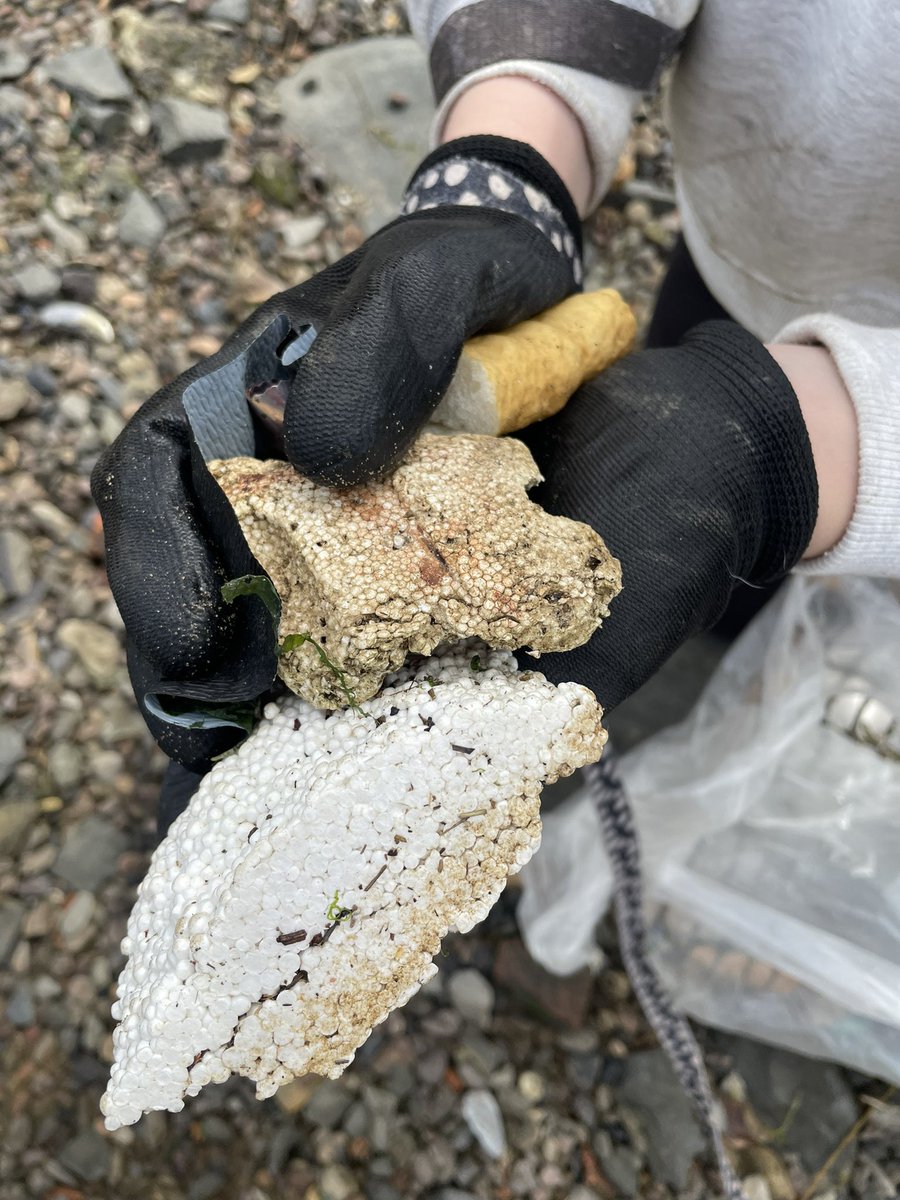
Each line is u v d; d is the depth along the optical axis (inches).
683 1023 21.9
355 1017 10.4
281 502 10.9
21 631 25.2
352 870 10.1
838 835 21.6
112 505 11.7
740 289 19.1
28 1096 21.9
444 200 14.2
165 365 28.6
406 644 10.4
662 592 11.9
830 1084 23.3
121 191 29.6
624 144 16.3
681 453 12.1
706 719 23.6
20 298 27.8
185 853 10.8
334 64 32.3
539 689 10.6
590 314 13.2
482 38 14.6
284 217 31.0
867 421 12.3
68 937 23.1
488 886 10.5
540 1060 23.7
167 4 31.5
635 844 21.1
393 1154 22.4
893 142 13.7
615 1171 22.8
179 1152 21.8
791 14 13.7
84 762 24.5
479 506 10.8
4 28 30.4
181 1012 10.1
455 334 11.1
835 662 21.5
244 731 11.6
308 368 10.5
